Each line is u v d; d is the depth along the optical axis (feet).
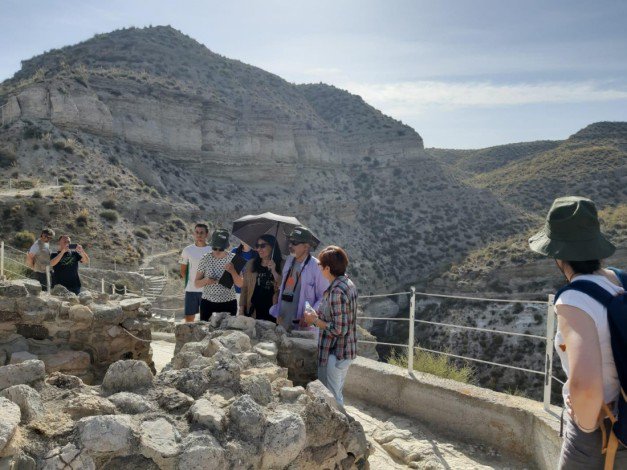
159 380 11.27
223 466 8.83
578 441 7.47
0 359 18.43
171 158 201.26
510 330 138.72
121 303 21.45
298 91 353.92
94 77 189.57
